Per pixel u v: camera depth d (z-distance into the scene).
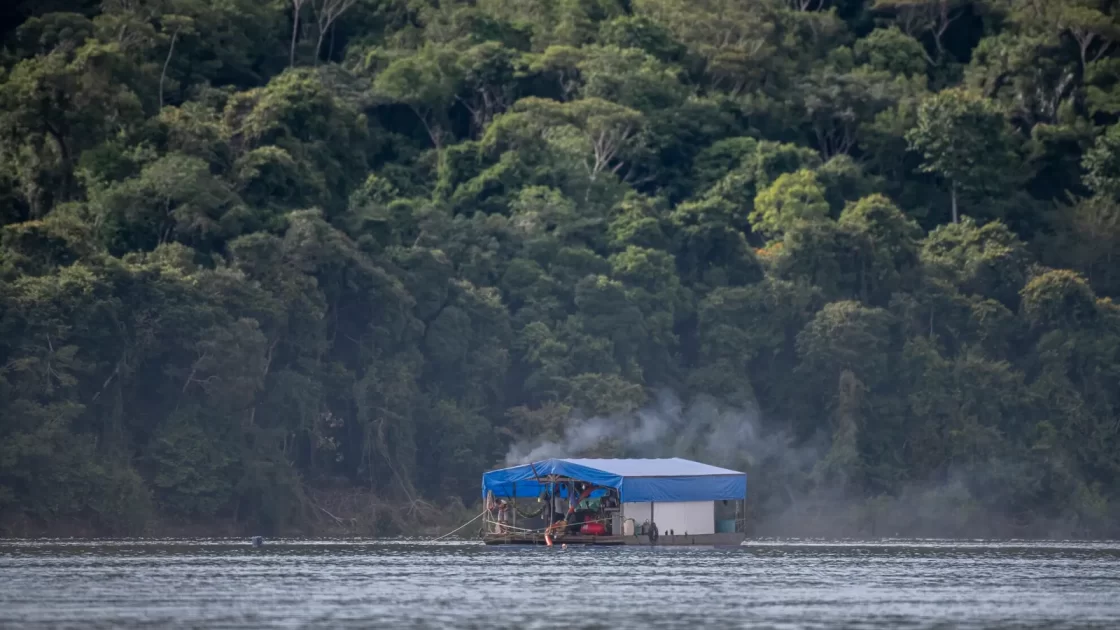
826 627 183.88
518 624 183.25
